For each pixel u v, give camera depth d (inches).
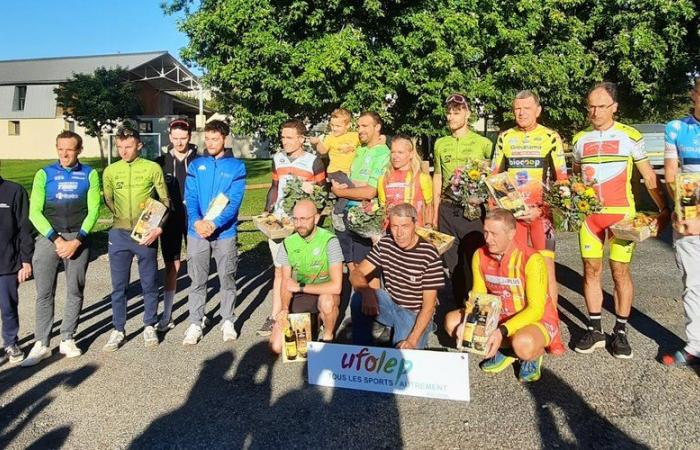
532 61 599.8
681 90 676.1
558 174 174.4
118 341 187.5
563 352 175.0
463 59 566.9
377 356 149.6
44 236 173.5
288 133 198.2
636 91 637.3
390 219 159.6
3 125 1620.3
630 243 166.7
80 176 179.0
